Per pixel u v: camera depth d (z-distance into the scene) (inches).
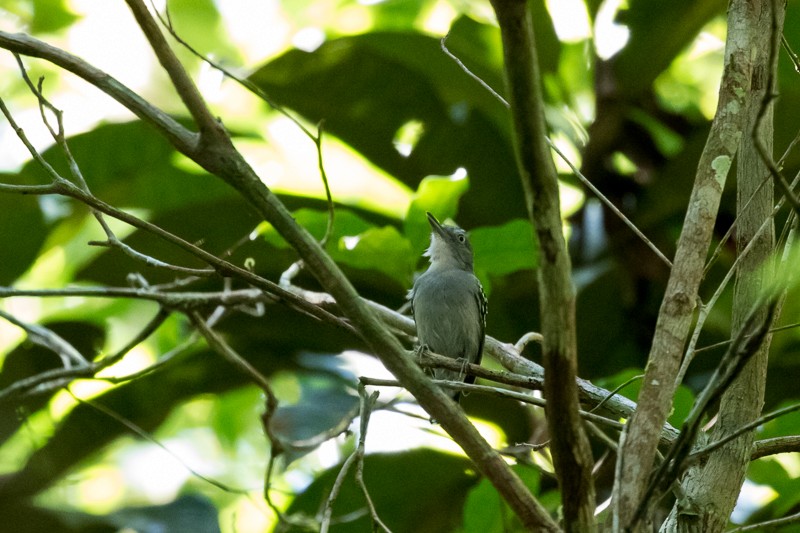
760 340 169.2
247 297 381.4
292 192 512.4
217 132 199.6
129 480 634.2
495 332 499.2
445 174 545.0
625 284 487.2
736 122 235.8
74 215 538.9
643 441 197.5
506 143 536.4
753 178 255.6
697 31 475.8
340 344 512.1
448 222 535.5
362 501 445.4
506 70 156.3
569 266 167.8
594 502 177.0
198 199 531.5
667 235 497.4
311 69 527.5
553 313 167.8
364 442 243.8
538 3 481.1
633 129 509.7
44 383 400.5
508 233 378.3
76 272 518.9
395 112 543.5
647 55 484.4
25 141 232.4
